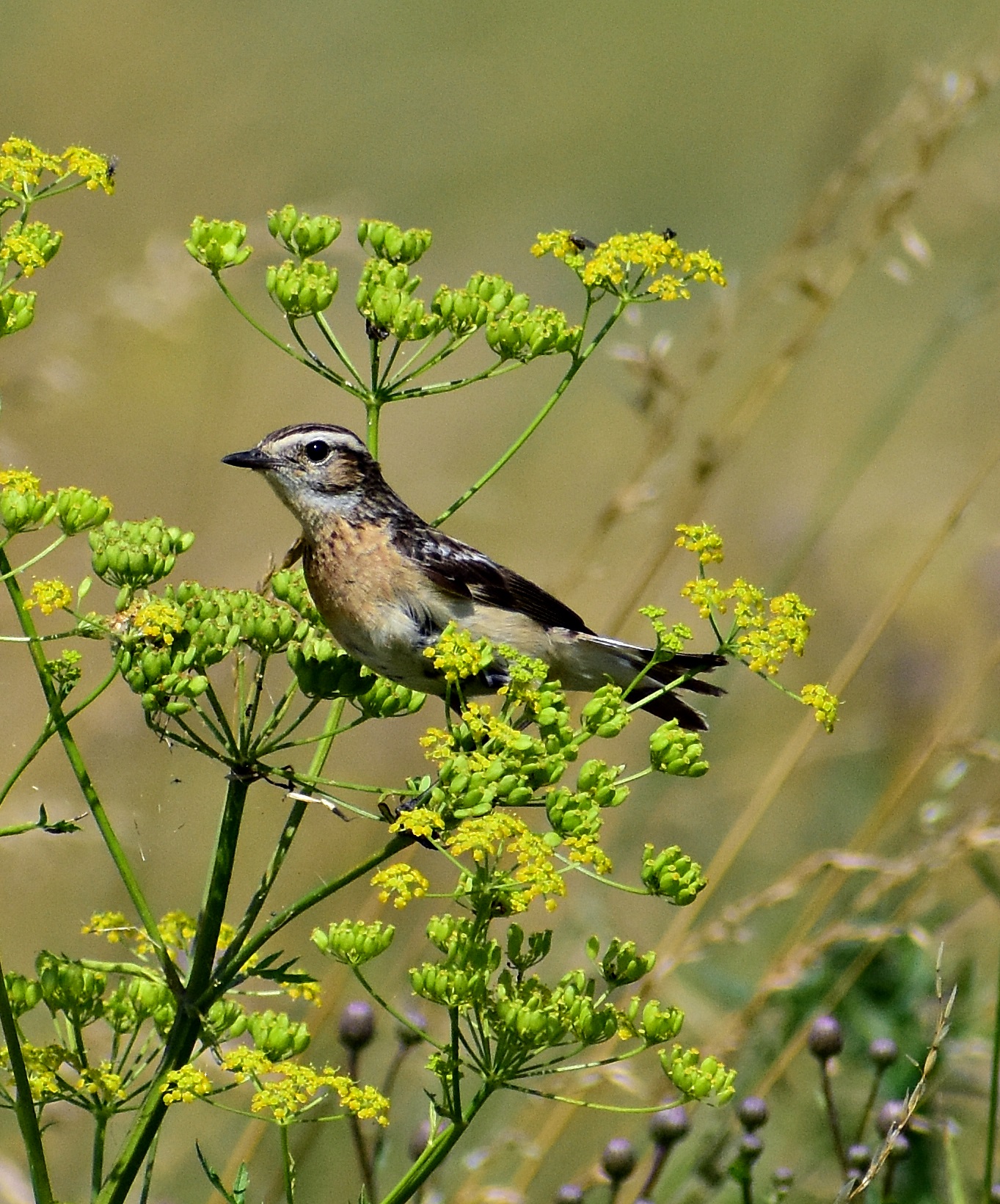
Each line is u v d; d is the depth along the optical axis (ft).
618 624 39.52
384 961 39.58
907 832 40.47
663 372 38.93
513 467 58.70
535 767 22.03
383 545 31.37
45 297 54.54
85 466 51.93
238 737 22.75
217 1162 34.81
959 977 32.73
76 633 22.16
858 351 64.03
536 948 22.98
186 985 22.98
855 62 47.26
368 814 22.24
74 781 41.16
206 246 25.70
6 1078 24.36
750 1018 31.78
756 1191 31.37
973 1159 31.60
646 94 77.82
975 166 45.57
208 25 65.05
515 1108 36.40
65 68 60.90
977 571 48.73
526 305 26.58
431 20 75.00
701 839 42.70
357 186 67.56
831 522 52.80
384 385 26.53
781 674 48.44
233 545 50.34
